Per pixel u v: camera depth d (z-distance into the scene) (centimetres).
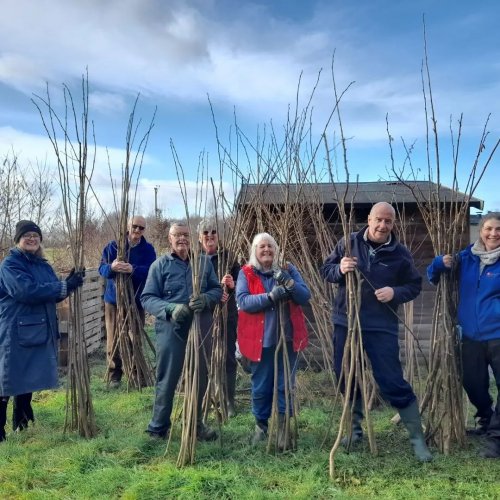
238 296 390
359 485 343
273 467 365
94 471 367
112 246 609
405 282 397
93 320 818
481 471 360
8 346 407
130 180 580
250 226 599
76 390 442
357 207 664
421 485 342
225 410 471
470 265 402
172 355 396
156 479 346
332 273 398
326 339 565
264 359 397
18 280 404
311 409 499
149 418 484
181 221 417
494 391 562
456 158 400
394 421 459
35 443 420
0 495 337
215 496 324
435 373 405
